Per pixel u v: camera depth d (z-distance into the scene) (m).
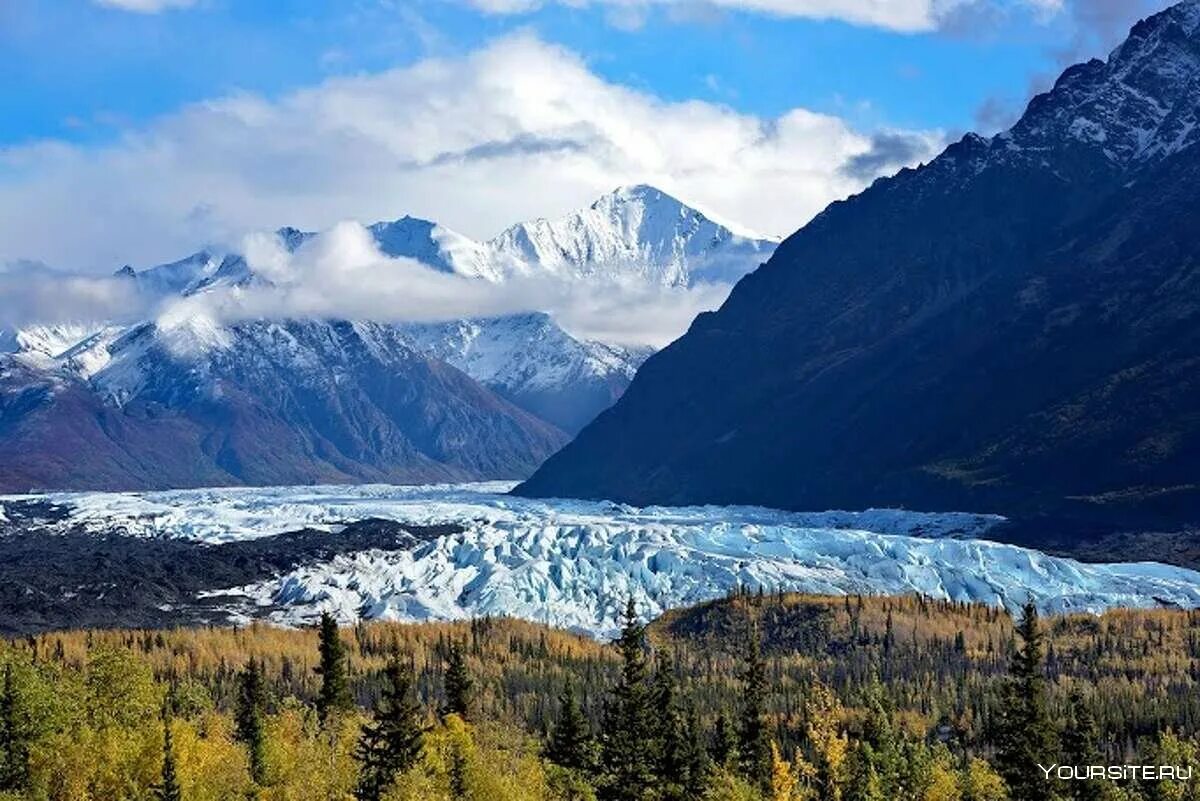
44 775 169.12
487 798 167.25
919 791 199.62
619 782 166.25
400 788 160.75
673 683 185.25
